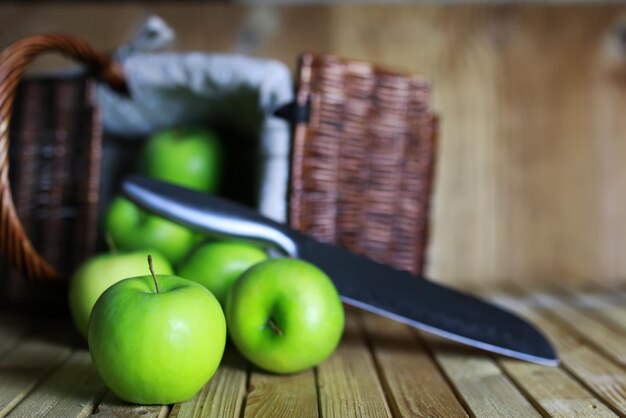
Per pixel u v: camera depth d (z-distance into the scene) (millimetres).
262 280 506
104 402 463
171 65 670
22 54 582
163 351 429
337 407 461
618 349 590
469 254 878
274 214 650
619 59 892
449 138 881
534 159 886
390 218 696
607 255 882
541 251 882
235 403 466
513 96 886
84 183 677
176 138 723
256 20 882
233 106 701
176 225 608
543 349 555
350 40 882
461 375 528
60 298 692
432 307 568
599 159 887
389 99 690
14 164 677
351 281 568
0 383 497
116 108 703
